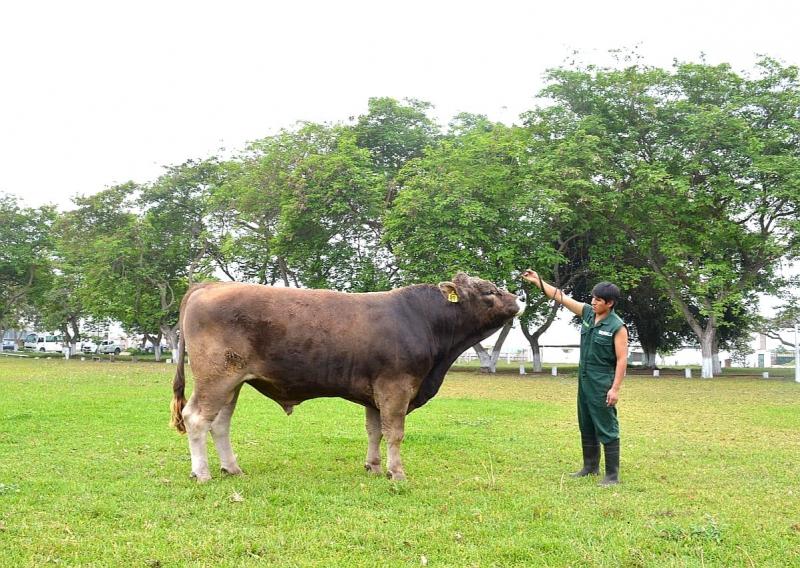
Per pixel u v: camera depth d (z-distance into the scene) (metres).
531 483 7.21
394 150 33.69
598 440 7.67
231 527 5.36
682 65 29.31
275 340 6.98
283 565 4.59
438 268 26.75
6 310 49.34
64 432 9.95
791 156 27.20
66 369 27.47
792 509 6.29
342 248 29.77
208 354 6.93
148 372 25.36
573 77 29.89
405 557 4.82
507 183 28.73
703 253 29.91
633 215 29.31
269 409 13.21
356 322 7.15
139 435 9.77
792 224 27.12
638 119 30.06
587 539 5.21
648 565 4.70
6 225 46.03
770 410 14.62
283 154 31.05
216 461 8.13
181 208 39.91
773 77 28.92
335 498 6.29
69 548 4.85
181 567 4.53
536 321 34.66
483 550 4.96
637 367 39.09
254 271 37.00
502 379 25.98
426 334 7.48
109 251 37.25
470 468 7.96
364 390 7.24
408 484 6.89
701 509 6.22
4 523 5.37
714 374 33.47
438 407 14.41
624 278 30.20
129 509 5.85
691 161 28.39
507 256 27.09
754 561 4.86
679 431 11.31
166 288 40.50
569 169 27.11
